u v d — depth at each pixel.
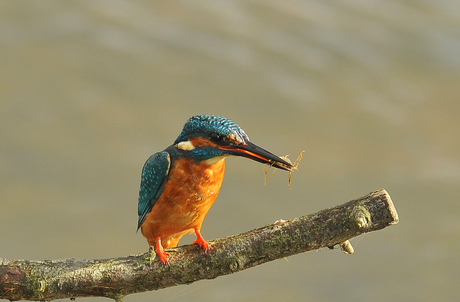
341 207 3.94
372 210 3.93
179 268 3.96
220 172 3.98
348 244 3.96
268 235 3.95
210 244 3.96
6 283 3.95
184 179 3.98
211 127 3.97
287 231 3.95
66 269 3.96
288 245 3.95
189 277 3.96
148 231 3.99
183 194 3.98
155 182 3.98
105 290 3.96
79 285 3.95
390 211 3.93
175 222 3.99
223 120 3.98
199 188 3.98
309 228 3.94
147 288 3.96
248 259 3.95
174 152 3.98
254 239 3.95
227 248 3.96
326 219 3.94
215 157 3.98
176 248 3.96
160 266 3.96
